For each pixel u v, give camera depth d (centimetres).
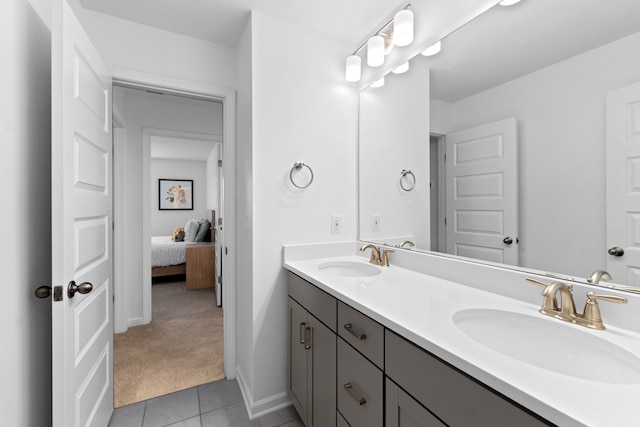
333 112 196
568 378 58
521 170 110
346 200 201
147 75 184
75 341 115
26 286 103
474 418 64
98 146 139
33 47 109
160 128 285
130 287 287
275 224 178
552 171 100
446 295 113
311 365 146
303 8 169
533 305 101
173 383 199
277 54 177
